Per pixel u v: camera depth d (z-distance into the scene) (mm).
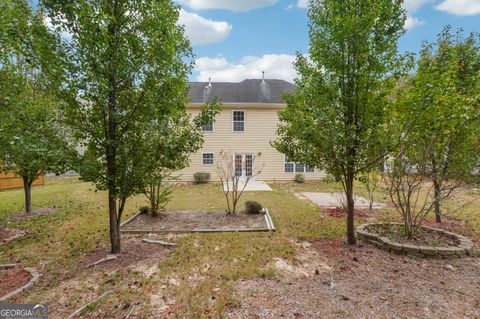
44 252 4477
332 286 3178
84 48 3471
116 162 3936
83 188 11992
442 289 3092
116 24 3781
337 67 4430
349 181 4656
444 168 5449
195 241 4949
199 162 14711
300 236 5234
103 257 4156
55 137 3762
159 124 3941
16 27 3391
